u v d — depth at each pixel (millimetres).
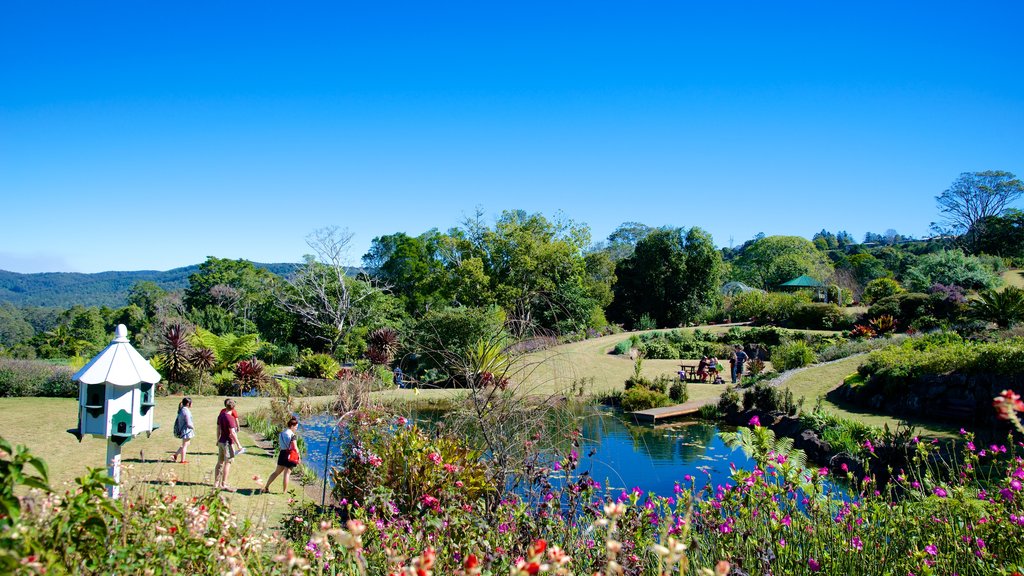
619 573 1994
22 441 11312
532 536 3820
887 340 22891
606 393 20891
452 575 3039
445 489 4984
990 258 50750
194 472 9484
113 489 4125
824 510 4039
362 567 1980
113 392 5633
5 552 1655
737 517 3959
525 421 6762
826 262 64688
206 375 21922
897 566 3643
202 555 2633
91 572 2324
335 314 33875
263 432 14680
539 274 42969
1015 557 3469
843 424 12508
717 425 16781
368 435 7566
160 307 50000
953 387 13469
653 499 4176
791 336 31391
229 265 60125
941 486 4355
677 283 47750
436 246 51344
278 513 7414
